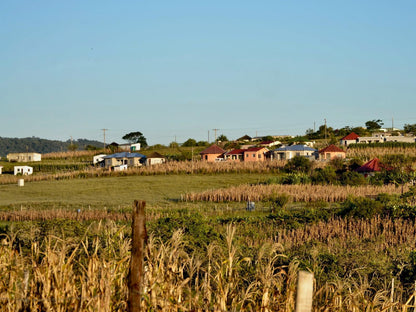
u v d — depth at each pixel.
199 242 22.45
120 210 51.16
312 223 37.03
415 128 160.50
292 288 9.41
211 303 9.44
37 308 9.14
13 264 10.56
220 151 110.81
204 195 63.03
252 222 39.34
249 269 13.28
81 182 89.12
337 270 18.97
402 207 39.62
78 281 10.46
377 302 10.52
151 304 8.83
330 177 72.62
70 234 18.66
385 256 22.95
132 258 7.72
